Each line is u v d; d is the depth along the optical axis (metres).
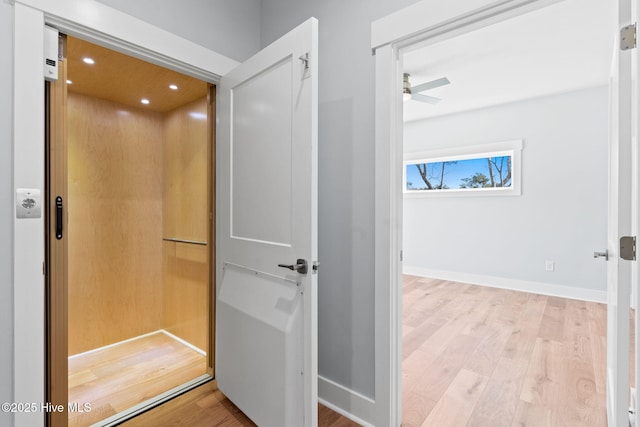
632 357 1.83
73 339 2.60
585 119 3.82
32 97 1.29
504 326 3.04
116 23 1.52
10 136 1.26
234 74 1.86
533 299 3.89
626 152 1.12
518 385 2.05
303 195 1.43
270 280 1.63
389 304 1.59
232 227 1.90
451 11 1.38
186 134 2.83
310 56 1.39
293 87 1.48
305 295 1.43
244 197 1.80
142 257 2.99
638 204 0.95
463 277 4.76
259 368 1.64
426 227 5.10
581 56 2.93
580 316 3.29
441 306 3.63
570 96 3.90
